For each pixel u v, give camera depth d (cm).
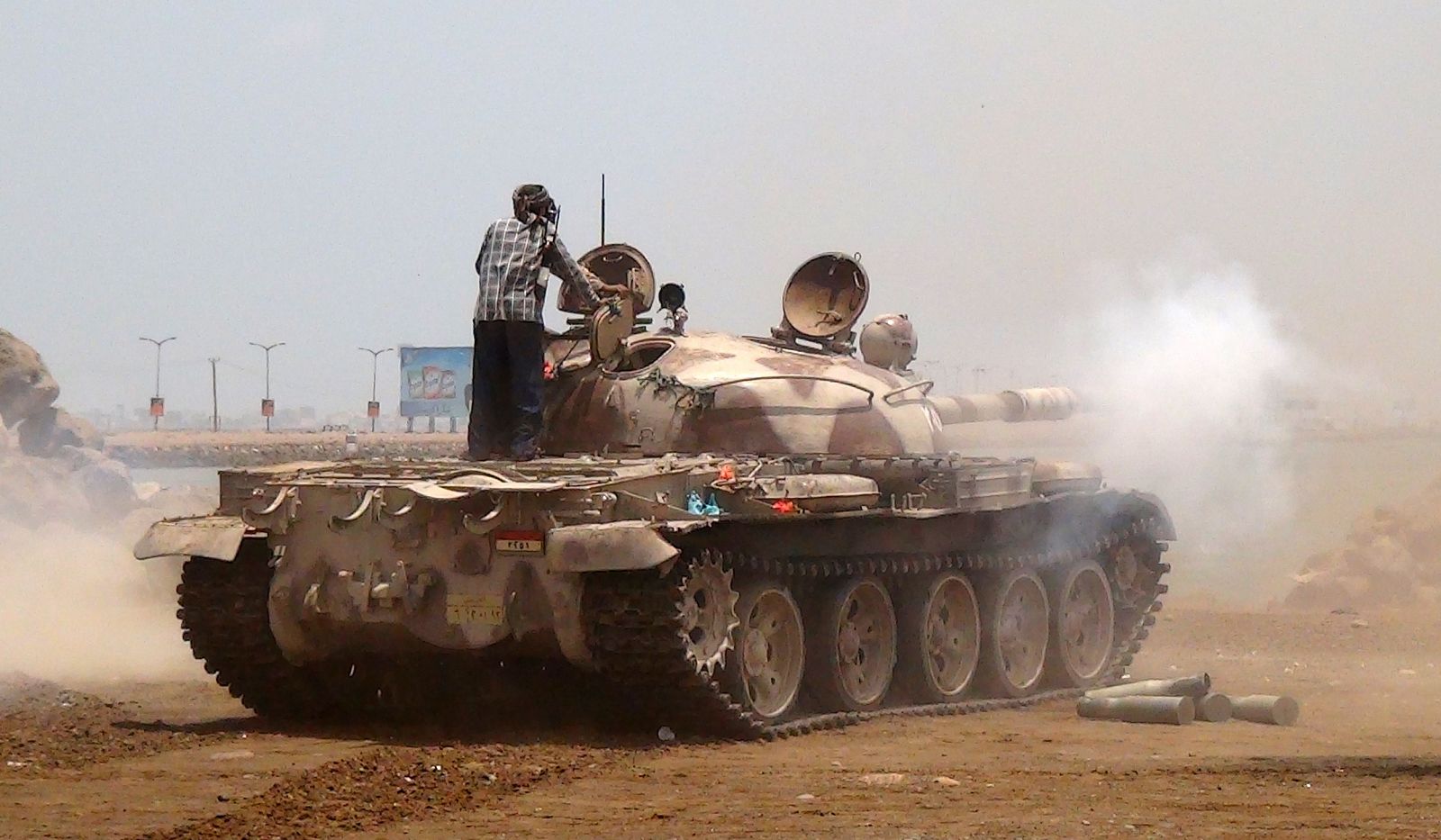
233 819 1183
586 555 1496
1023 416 2231
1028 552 2011
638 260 2019
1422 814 1166
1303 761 1426
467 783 1322
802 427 1848
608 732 1638
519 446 1773
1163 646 2508
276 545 1667
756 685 1667
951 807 1216
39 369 3378
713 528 1595
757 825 1159
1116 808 1203
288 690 1738
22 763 1423
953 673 1925
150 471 6344
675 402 1842
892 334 2088
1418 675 2188
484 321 1788
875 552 1809
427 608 1611
